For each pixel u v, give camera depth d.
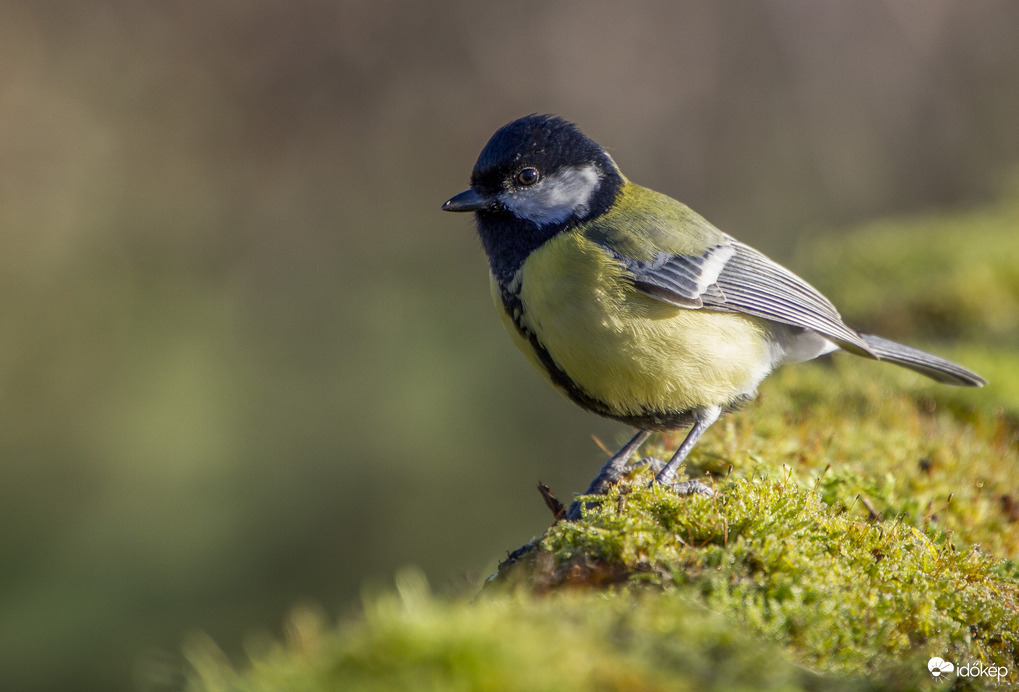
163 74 18.36
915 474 5.10
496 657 2.43
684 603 3.06
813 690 2.79
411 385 16.30
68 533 13.69
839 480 4.73
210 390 16.12
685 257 5.06
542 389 16.22
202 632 12.42
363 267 18.52
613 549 3.52
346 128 18.78
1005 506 4.88
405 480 14.91
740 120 18.33
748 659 2.74
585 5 18.30
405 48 18.70
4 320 17.00
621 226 5.12
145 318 17.45
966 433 5.95
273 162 18.72
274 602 13.18
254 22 18.48
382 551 14.14
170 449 15.32
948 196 18.56
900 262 10.27
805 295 5.65
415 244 18.75
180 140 18.48
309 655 2.60
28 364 16.45
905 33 18.22
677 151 18.31
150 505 14.34
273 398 16.23
